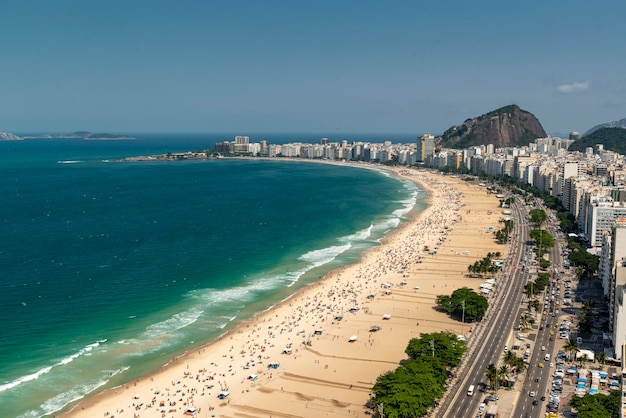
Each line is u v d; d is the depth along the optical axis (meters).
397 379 194.62
